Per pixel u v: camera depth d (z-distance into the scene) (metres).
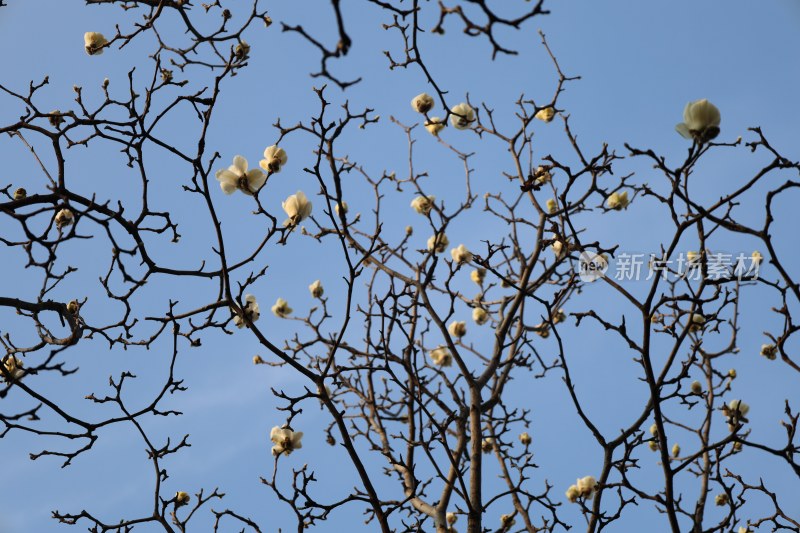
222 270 5.46
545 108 7.16
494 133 7.59
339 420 5.75
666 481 5.58
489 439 8.05
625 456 5.99
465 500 6.00
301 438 6.24
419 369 7.33
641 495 5.82
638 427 6.04
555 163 5.76
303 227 7.14
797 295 4.84
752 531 7.05
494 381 7.46
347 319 5.66
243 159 5.73
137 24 6.29
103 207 5.00
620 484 5.89
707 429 7.20
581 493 7.28
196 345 5.94
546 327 7.68
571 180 5.76
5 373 4.79
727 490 6.12
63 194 4.84
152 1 6.18
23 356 5.62
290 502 5.96
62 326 5.25
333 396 7.79
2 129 5.00
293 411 5.65
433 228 6.81
